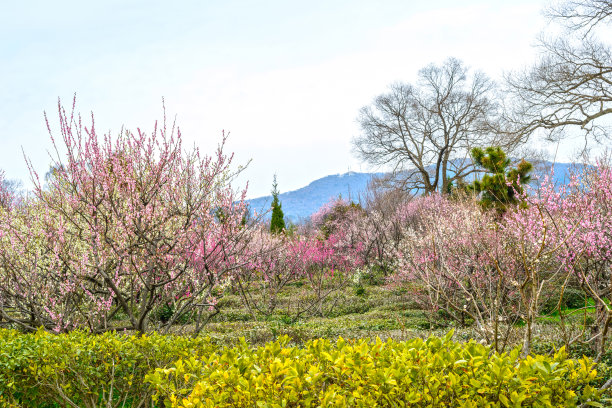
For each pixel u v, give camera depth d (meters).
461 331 8.80
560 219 7.02
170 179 6.80
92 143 6.25
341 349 3.44
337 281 18.89
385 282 18.66
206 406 2.99
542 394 2.79
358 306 14.73
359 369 2.96
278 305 15.32
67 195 6.76
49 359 4.99
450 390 2.85
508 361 2.98
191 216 6.93
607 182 7.72
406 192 41.53
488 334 4.58
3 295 7.61
